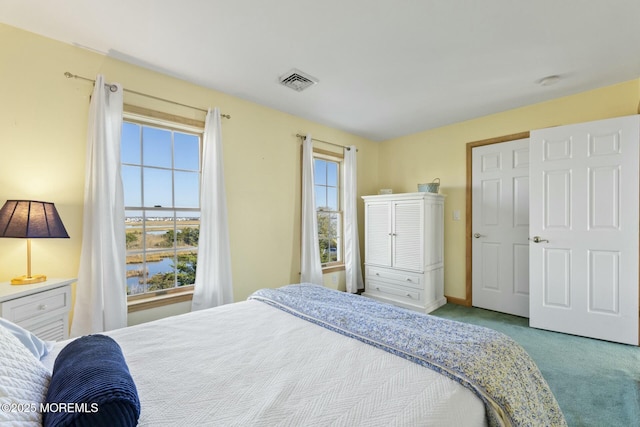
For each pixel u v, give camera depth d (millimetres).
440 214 3701
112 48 2115
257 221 3109
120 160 2193
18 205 1656
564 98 2895
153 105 2424
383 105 3143
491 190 3410
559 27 1862
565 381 1880
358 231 4289
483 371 940
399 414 764
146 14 1758
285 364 1049
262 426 728
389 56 2213
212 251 2639
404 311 1535
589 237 2570
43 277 1778
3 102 1841
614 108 2633
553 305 2738
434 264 3570
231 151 2904
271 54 2193
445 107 3188
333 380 933
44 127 1970
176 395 867
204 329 1393
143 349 1177
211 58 2248
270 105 3154
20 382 684
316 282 3480
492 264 3402
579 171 2613
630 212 2410
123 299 2172
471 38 1987
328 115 3455
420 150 4090
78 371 746
